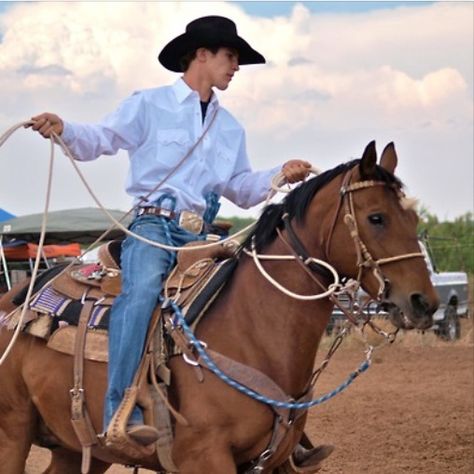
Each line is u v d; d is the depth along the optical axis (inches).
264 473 290.2
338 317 783.7
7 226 1029.2
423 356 852.0
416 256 266.5
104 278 310.5
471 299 1332.4
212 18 313.9
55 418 311.0
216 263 299.4
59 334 305.1
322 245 280.7
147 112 310.2
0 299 338.0
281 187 308.0
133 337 286.8
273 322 282.4
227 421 278.2
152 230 303.0
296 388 284.2
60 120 292.0
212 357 280.5
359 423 564.7
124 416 279.3
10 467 318.3
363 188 272.5
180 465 283.4
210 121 317.1
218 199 321.1
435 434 533.6
